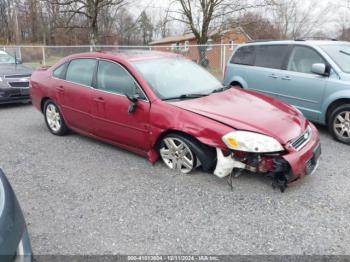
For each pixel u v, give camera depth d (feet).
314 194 12.45
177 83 15.49
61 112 18.92
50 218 11.20
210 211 11.41
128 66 15.31
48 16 111.24
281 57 21.71
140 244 9.82
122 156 16.38
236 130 12.21
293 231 10.31
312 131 13.84
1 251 6.72
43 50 59.93
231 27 83.51
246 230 10.39
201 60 48.91
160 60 16.58
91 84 16.74
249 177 13.62
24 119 24.62
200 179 13.58
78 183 13.66
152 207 11.72
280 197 12.21
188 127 13.05
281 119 13.05
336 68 18.65
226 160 12.44
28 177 14.34
